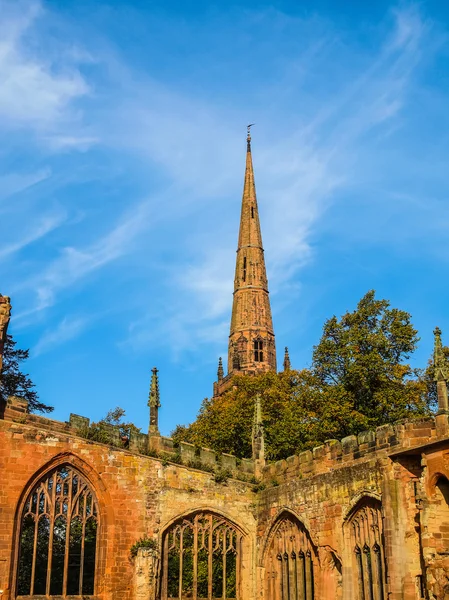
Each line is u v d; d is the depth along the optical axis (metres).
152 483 56.75
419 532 41.91
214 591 58.69
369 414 69.25
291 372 92.75
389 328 72.50
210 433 86.81
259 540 58.09
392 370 70.31
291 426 74.25
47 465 53.78
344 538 47.62
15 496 52.09
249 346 181.50
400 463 43.38
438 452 40.28
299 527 53.56
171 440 58.94
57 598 51.78
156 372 60.38
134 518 55.53
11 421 53.56
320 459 52.72
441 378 43.62
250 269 189.50
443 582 38.44
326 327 75.06
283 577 55.00
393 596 41.25
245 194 198.38
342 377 72.88
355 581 46.72
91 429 56.19
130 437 57.28
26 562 62.94
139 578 53.88
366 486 46.06
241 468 60.41
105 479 55.44
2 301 56.69
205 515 58.12
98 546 54.50
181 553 55.78
